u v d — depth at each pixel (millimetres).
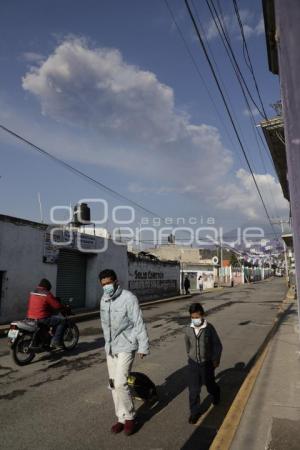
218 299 30109
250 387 6234
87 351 9570
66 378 7184
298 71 2848
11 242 15555
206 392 6414
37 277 16938
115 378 4758
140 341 4738
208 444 4500
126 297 4832
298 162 2871
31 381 6988
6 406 5676
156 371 7680
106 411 5492
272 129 10047
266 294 35906
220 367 8133
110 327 4832
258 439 4281
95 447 4371
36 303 8641
